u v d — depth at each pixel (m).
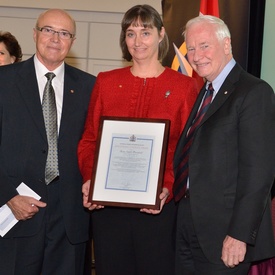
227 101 3.11
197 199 3.12
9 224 3.57
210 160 3.10
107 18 6.90
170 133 3.43
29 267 3.60
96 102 3.54
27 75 3.67
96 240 3.48
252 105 3.03
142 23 3.40
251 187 2.99
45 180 3.57
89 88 3.79
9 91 3.62
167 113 3.43
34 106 3.60
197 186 3.13
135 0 6.77
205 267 3.19
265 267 3.57
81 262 3.78
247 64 5.05
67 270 3.67
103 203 3.34
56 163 3.60
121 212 3.42
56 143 3.61
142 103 3.45
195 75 5.07
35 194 3.54
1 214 3.59
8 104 3.60
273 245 3.14
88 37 6.92
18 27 6.90
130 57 3.56
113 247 3.44
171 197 3.39
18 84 3.64
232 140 3.08
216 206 3.09
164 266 3.42
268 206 3.18
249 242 2.99
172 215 3.42
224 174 3.08
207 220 3.11
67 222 3.61
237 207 3.01
